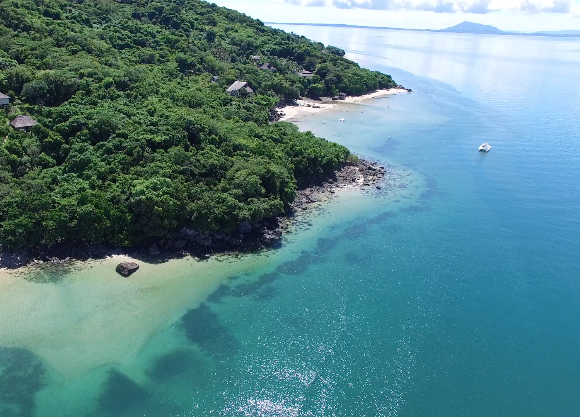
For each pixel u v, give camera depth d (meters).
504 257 67.06
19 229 59.66
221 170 76.19
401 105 168.25
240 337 50.28
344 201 85.50
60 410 40.94
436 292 58.88
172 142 78.62
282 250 68.00
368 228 75.50
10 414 40.31
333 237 72.25
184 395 42.88
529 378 45.75
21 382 43.56
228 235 68.38
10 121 76.94
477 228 75.81
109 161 72.25
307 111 153.12
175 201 65.75
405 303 56.62
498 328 52.56
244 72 151.75
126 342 48.91
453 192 90.50
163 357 47.22
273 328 51.81
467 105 168.88
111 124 79.00
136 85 101.44
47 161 72.56
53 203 64.00
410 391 43.94
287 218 77.81
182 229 66.81
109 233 63.91
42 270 59.19
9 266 59.12
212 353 48.00
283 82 156.50
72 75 94.62
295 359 47.47
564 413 41.94
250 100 127.88
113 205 65.38
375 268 63.97
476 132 131.88
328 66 186.00
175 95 104.62
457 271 63.53
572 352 49.12
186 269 61.88
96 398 42.25
